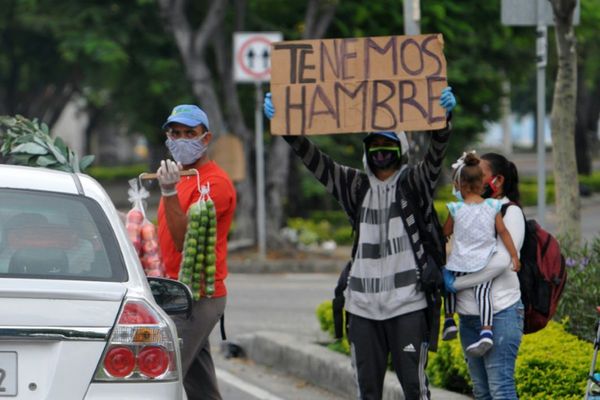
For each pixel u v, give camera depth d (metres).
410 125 15.76
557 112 23.95
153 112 68.81
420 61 15.80
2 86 92.69
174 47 60.56
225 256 17.30
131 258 13.04
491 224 15.55
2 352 11.85
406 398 15.98
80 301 12.19
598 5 52.22
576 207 23.91
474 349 15.46
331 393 23.33
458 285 15.66
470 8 49.91
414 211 15.83
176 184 16.64
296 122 15.94
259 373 25.92
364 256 15.98
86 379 12.00
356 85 15.88
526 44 53.59
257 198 52.28
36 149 17.17
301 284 43.03
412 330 15.77
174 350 12.60
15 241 12.78
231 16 56.16
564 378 17.75
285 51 16.00
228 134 51.50
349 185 16.22
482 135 62.53
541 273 15.90
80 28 56.69
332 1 49.47
